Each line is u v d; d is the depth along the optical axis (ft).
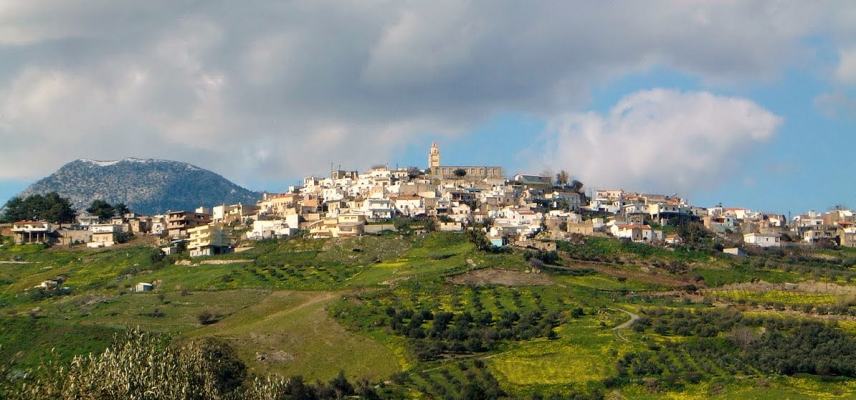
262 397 490.90
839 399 645.10
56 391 397.60
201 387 456.04
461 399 649.61
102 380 402.31
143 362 433.07
